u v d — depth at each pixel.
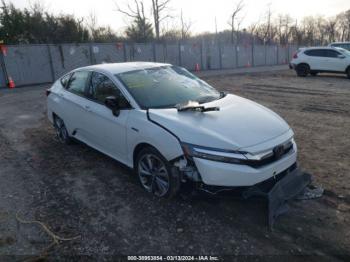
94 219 3.52
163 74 4.86
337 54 17.34
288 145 3.71
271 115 4.09
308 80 16.67
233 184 3.27
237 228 3.30
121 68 4.82
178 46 26.78
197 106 3.85
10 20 22.94
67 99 5.51
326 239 3.09
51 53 18.64
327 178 4.36
